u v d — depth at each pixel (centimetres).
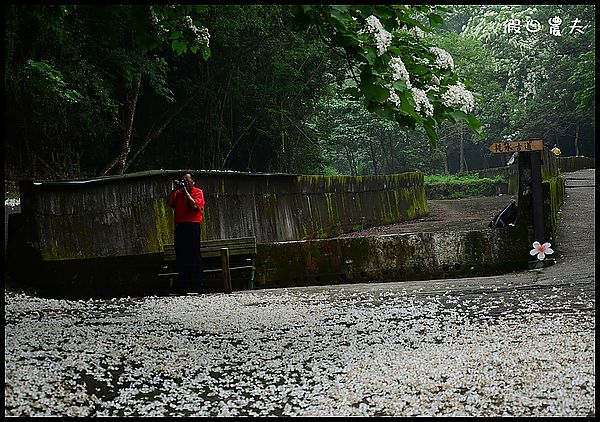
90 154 1959
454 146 5825
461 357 526
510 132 5322
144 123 2128
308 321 729
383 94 524
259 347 601
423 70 581
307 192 1769
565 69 5103
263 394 457
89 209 1138
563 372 473
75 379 493
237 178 1484
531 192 1107
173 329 697
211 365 540
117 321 755
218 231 1407
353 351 567
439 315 731
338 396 443
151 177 1258
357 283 1105
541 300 782
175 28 686
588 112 4759
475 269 1110
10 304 903
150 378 503
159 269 1070
